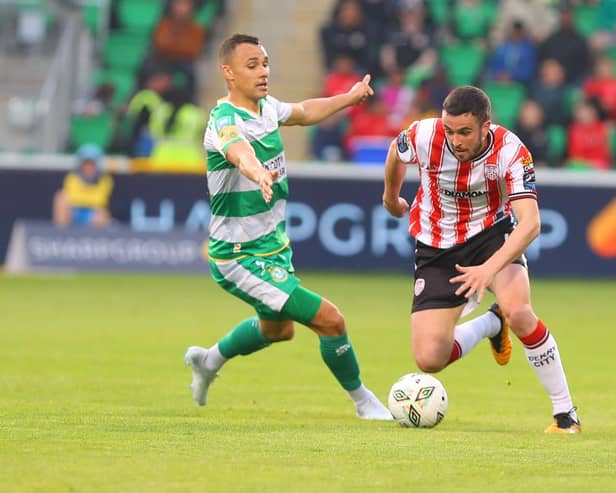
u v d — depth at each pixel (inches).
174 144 3053.6
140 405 1130.7
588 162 3115.2
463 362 1539.1
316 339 1760.6
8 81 3272.6
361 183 2874.0
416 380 992.2
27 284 2581.2
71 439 839.1
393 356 1571.1
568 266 2893.7
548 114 3169.3
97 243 2844.5
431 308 1029.2
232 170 1038.4
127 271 2856.8
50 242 2839.6
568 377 1403.8
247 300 1073.5
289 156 3272.6
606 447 861.8
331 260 2878.9
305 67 3499.0
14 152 3161.9
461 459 790.5
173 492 666.2
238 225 1053.8
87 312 2064.5
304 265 2876.5
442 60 3383.4
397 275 2861.7
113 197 2856.8
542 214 2883.9
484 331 1083.9
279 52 3513.8
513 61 3297.2
